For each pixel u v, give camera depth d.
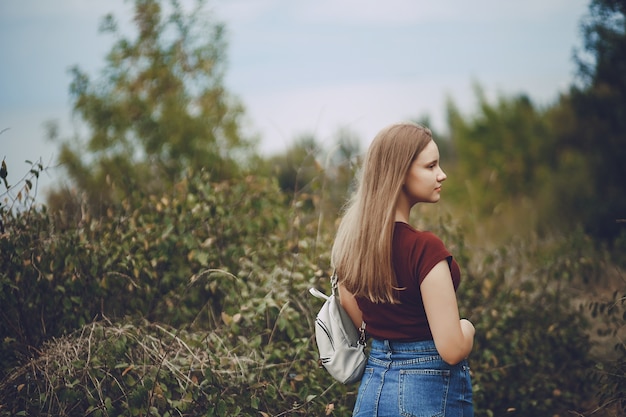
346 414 3.29
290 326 3.35
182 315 3.76
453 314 2.29
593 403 4.15
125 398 3.05
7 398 3.12
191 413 3.12
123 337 3.06
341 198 4.21
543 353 4.20
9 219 3.57
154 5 11.22
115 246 3.71
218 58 11.31
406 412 2.36
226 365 3.19
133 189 4.22
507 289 4.31
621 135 8.51
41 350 3.29
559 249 4.74
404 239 2.39
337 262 2.59
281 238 4.23
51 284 3.60
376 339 2.51
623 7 7.46
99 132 10.61
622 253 4.81
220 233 4.01
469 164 15.16
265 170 5.81
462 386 2.42
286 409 3.25
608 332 4.09
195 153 9.93
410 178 2.47
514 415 4.04
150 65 11.20
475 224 5.24
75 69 10.96
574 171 9.70
